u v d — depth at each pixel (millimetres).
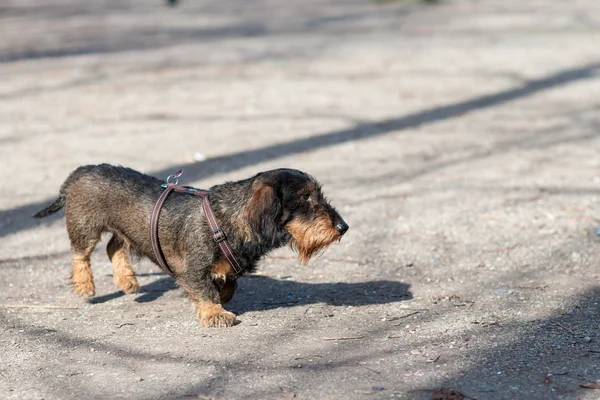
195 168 11477
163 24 28203
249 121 14102
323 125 13812
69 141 12945
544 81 16781
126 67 19172
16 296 7309
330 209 6375
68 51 21812
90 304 7090
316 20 28344
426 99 15594
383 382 5270
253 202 6137
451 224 9094
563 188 10242
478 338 6035
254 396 5109
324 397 5062
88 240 7074
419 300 6988
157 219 6570
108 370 5605
